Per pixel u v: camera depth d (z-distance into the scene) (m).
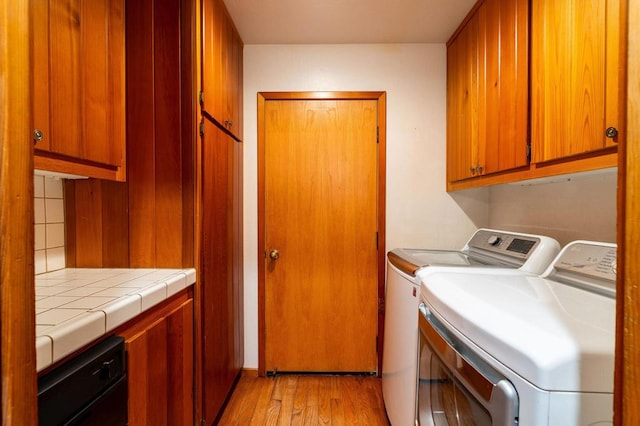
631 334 0.37
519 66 1.27
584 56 0.94
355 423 1.64
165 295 1.07
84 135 0.99
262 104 2.06
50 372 0.66
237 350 1.95
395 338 1.48
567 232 1.45
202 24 1.37
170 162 1.31
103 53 1.07
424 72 2.07
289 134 2.08
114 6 1.12
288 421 1.64
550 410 0.53
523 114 1.25
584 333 0.60
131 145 1.31
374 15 1.76
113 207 1.32
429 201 2.08
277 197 2.09
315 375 2.08
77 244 1.32
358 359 2.09
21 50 0.39
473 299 0.82
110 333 0.85
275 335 2.09
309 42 2.04
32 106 0.40
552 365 0.54
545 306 0.76
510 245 1.42
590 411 0.53
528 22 1.21
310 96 2.06
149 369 0.99
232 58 1.81
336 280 2.10
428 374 1.03
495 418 0.60
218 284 1.59
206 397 1.43
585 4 0.93
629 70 0.37
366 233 2.09
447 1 1.64
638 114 0.36
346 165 2.09
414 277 1.25
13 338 0.38
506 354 0.60
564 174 1.07
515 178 1.34
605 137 0.87
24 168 0.39
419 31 1.93
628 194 0.37
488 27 1.52
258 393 1.89
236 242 1.92
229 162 1.77
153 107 1.31
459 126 1.86
